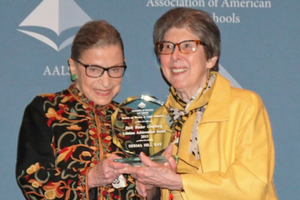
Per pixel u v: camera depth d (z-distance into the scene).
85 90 1.92
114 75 1.89
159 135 1.96
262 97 2.36
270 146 1.90
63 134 1.86
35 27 2.23
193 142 1.94
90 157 1.86
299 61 2.39
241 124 1.89
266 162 1.83
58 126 1.86
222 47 2.36
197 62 1.91
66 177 1.80
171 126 1.95
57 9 2.25
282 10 2.40
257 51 2.38
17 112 2.20
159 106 1.98
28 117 1.87
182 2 2.34
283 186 2.35
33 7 2.23
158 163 1.86
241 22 2.38
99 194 1.88
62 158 1.83
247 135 1.87
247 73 2.36
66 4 2.26
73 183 1.80
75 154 1.85
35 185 1.79
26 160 1.81
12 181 2.19
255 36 2.38
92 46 1.86
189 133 1.95
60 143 1.85
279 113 2.37
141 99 1.98
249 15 2.38
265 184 1.80
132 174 1.84
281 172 2.35
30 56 2.22
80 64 1.88
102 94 1.92
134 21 2.31
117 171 1.78
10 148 2.19
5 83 2.20
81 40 1.88
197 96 1.96
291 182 2.36
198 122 1.95
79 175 1.81
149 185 1.92
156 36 1.96
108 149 1.90
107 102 1.94
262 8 2.39
